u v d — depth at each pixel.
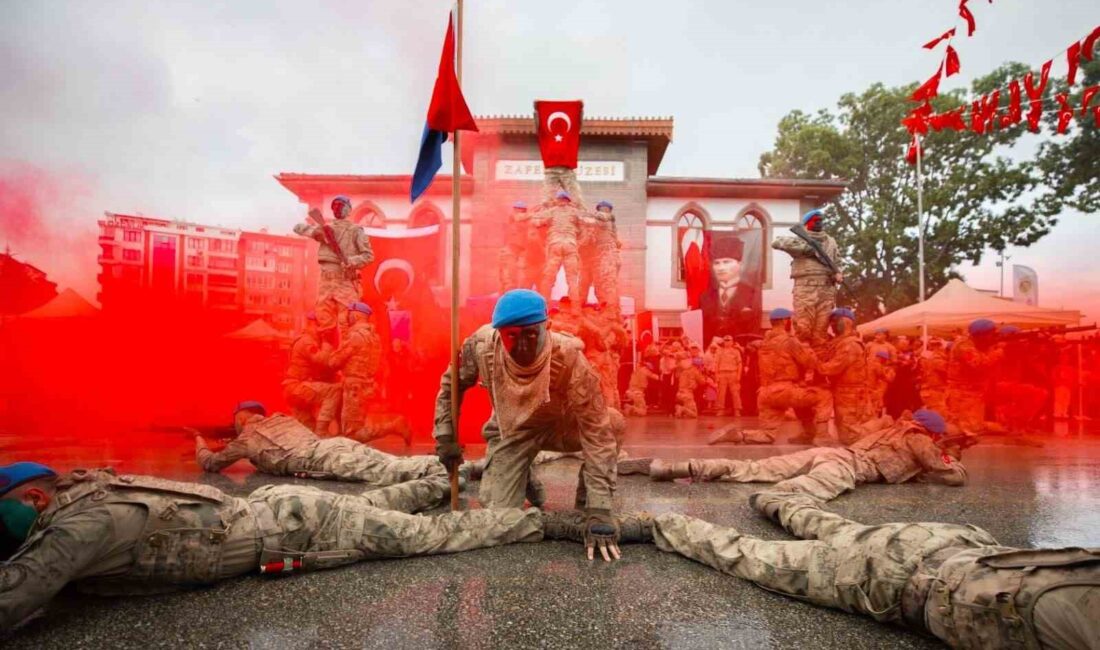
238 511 2.81
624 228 21.84
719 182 22.17
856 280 25.42
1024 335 13.87
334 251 9.40
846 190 25.86
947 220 22.78
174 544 2.57
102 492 2.50
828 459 5.48
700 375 17.14
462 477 5.42
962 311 13.80
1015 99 7.49
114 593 2.58
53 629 2.29
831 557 2.60
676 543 3.33
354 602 2.58
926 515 4.43
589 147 22.09
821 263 10.23
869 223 24.83
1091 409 15.86
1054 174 21.59
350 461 5.40
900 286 24.11
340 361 8.27
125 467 6.27
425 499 4.21
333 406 8.29
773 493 4.10
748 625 2.38
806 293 10.30
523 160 21.64
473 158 22.14
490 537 3.44
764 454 7.98
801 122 27.36
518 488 3.91
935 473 5.79
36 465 2.55
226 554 2.72
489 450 4.22
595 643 2.21
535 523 3.60
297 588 2.75
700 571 3.06
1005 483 5.94
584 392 3.36
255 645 2.16
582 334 11.21
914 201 23.39
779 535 3.73
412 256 17.14
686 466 5.67
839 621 2.44
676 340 18.23
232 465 6.54
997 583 1.93
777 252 22.28
